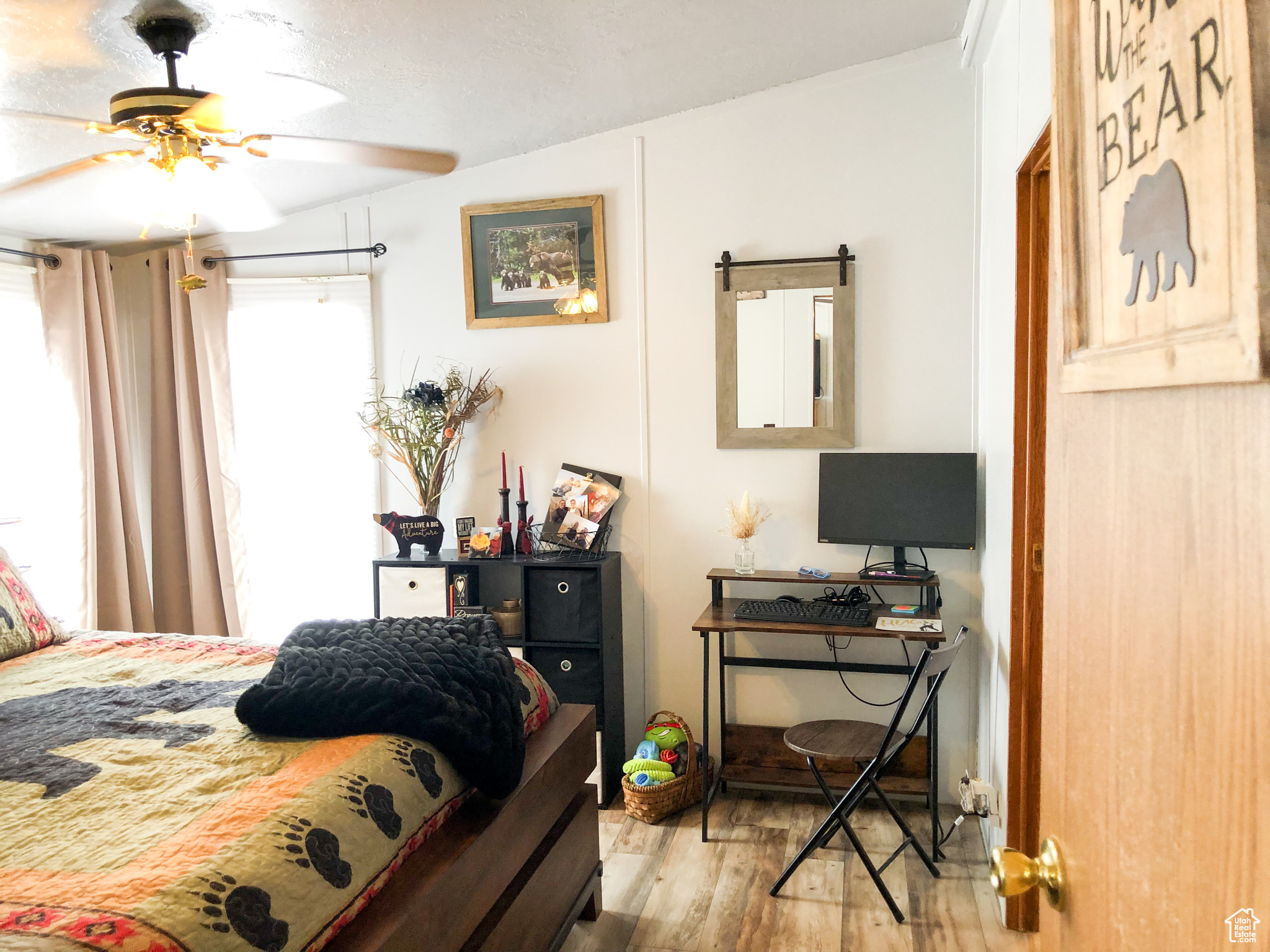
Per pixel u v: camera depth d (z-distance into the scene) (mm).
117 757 1793
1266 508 432
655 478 3713
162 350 4184
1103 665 694
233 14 2193
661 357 3680
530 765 2236
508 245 3805
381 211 3982
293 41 2404
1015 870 855
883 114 3385
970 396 3369
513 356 3857
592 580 3453
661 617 3734
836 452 3502
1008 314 2705
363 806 1657
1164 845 565
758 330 3533
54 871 1344
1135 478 624
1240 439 461
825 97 3436
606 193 3693
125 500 4172
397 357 4016
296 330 4094
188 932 1229
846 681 3547
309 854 1480
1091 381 699
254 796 1589
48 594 3967
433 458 3826
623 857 2998
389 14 2340
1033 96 2279
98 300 4094
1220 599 485
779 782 3350
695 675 3715
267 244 4117
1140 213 590
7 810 1562
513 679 2330
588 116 3434
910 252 3393
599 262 3701
